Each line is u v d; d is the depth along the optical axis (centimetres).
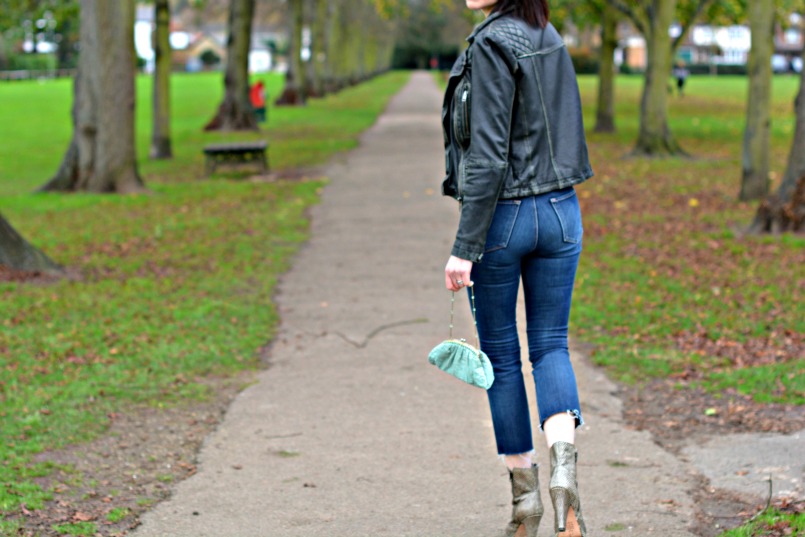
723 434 644
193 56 15425
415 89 8806
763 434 632
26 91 7194
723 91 7375
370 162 2844
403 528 509
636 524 498
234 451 648
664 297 1116
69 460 620
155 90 2995
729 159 2814
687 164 2669
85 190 2177
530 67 384
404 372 855
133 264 1376
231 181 2411
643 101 2903
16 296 1147
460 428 691
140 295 1175
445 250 1496
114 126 2161
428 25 14238
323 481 587
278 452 645
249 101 4144
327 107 5950
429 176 2492
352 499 555
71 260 1402
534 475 426
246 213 1875
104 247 1516
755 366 815
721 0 3462
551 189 390
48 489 564
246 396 786
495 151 376
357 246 1540
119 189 2170
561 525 370
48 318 1052
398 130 4100
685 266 1297
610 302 1096
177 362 884
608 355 878
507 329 414
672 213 1784
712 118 4616
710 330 956
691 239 1507
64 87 7806
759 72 1884
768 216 1518
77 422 701
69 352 914
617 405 734
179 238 1598
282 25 8569
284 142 3541
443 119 408
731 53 12075
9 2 3006
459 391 791
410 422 709
